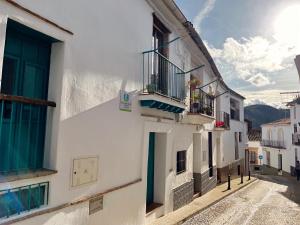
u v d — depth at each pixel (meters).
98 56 4.57
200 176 11.42
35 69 3.64
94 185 4.40
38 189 3.40
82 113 4.16
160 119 7.12
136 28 5.94
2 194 2.97
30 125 3.54
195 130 10.59
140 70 6.09
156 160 7.63
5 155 3.20
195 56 10.74
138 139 5.98
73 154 3.95
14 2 2.98
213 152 14.17
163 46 7.15
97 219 4.45
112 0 5.03
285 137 31.48
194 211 8.44
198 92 10.27
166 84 7.56
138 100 5.99
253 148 41.28
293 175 28.20
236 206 10.34
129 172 5.56
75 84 4.01
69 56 3.88
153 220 6.83
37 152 3.63
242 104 25.25
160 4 6.82
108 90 4.86
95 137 4.46
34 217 3.25
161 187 7.52
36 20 3.28
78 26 4.07
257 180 20.02
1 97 2.96
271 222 8.31
